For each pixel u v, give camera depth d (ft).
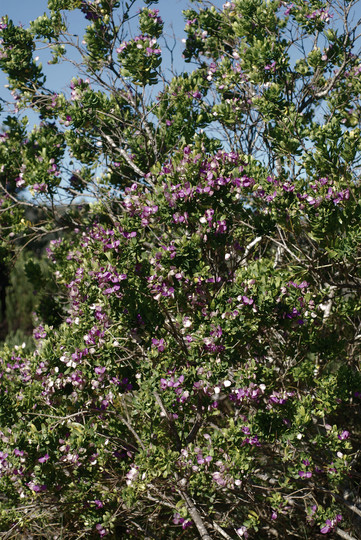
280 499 12.07
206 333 11.48
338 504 13.75
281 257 16.25
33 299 35.78
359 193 12.66
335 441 12.34
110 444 12.60
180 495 11.91
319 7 16.81
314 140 13.52
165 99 16.66
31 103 17.71
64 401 13.07
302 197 12.82
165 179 12.64
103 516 12.06
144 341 12.63
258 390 11.62
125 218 12.64
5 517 12.27
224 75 17.08
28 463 11.75
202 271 11.85
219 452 11.29
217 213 12.21
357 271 13.83
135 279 12.54
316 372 14.01
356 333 15.51
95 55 16.89
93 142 17.35
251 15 16.84
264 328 12.68
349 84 16.76
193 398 12.05
